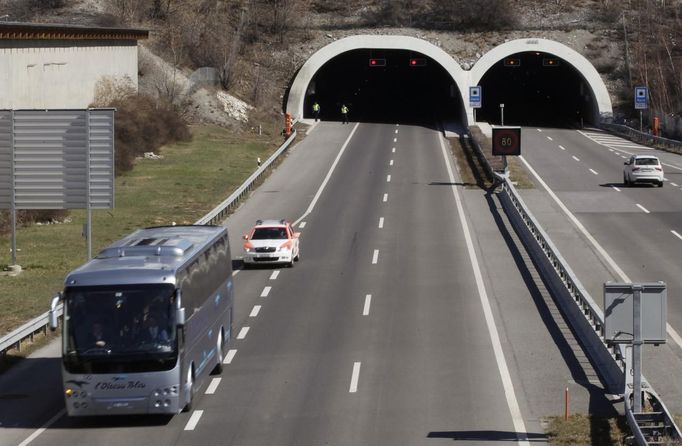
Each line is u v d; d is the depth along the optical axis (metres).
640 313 27.08
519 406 29.98
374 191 78.81
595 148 104.75
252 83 125.25
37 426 29.08
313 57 123.31
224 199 75.31
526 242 58.84
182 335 28.53
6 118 49.66
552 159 96.25
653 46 134.75
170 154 95.06
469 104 113.81
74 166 49.75
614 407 29.67
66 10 125.56
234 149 99.62
